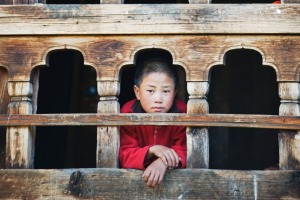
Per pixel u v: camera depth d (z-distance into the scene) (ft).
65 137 22.41
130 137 13.84
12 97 13.39
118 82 13.15
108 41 13.28
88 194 12.80
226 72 22.48
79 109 23.07
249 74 22.41
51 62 21.63
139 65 14.42
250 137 22.35
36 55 13.43
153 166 12.70
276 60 12.96
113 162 12.95
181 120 12.80
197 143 12.84
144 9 13.25
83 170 12.91
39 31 13.41
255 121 12.71
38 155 20.85
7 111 13.61
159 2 21.31
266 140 22.24
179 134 14.06
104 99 13.11
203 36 13.12
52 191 12.91
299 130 12.76
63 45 13.37
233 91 22.41
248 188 12.59
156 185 12.71
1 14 13.53
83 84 23.31
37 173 13.02
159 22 13.17
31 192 12.95
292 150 12.74
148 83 13.78
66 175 12.95
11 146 13.24
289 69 12.90
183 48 13.11
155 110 13.75
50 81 21.72
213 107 22.34
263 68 22.34
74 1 20.53
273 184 12.58
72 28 13.34
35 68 13.46
